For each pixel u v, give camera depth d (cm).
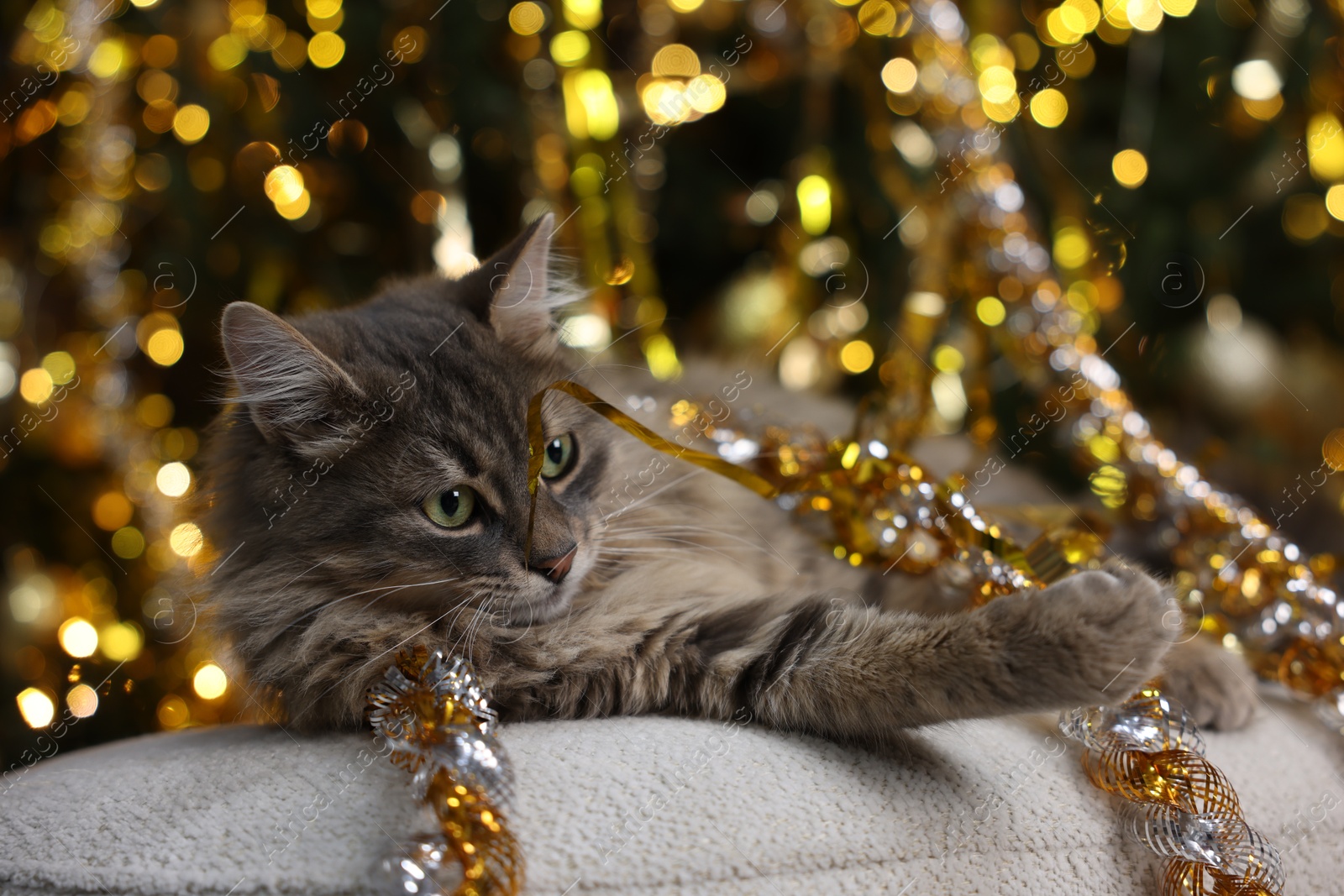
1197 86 95
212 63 79
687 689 56
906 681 52
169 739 59
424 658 55
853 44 83
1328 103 91
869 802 51
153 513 79
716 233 103
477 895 47
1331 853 56
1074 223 84
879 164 87
